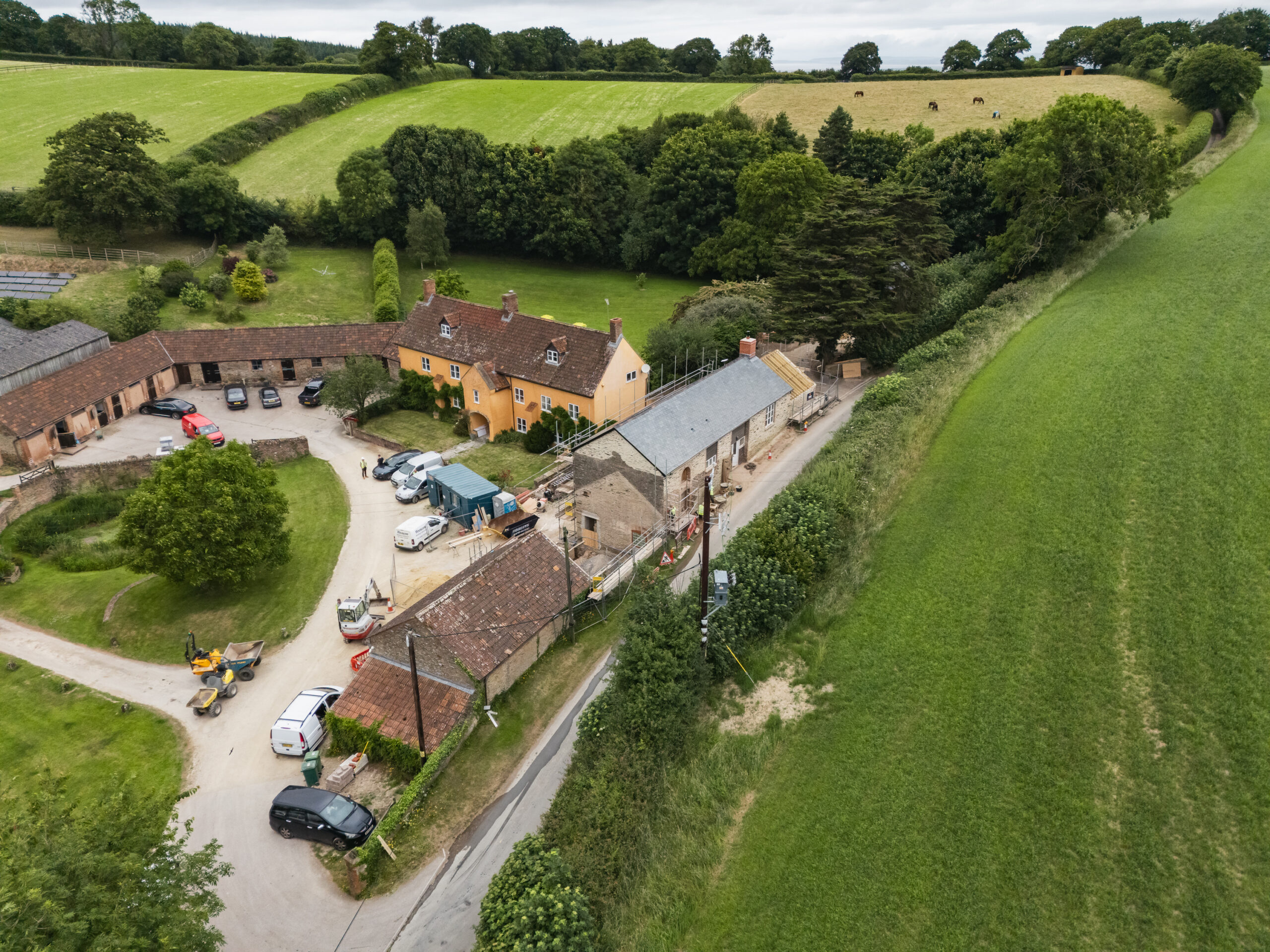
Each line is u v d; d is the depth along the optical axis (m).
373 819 30.53
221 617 42.94
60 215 87.75
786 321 64.69
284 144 119.56
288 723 34.28
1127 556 35.16
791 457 55.88
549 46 175.88
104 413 66.06
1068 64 151.62
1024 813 25.80
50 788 23.19
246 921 27.50
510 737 34.53
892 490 43.78
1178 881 22.98
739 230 93.19
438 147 104.69
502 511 50.72
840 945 23.27
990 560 37.06
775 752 29.92
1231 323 53.66
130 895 20.95
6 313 74.62
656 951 23.77
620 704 31.31
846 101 129.75
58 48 162.12
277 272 95.56
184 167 99.38
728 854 26.42
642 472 45.84
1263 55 144.38
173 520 41.44
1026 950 22.23
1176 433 42.84
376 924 27.33
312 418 68.81
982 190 83.75
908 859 25.17
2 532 50.00
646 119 128.75
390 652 36.50
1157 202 67.19
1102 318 59.66
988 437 46.94
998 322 61.75
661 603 33.66
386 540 50.12
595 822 27.16
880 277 64.12
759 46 168.75
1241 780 25.08
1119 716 28.23
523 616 37.69
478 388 62.94
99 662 39.78
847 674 32.62
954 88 131.38
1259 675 28.16
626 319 89.88
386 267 93.31
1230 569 32.97
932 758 28.31
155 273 84.62
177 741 35.12
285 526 51.66
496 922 24.03
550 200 104.25
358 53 187.00
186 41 153.75
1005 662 31.45
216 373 74.69
